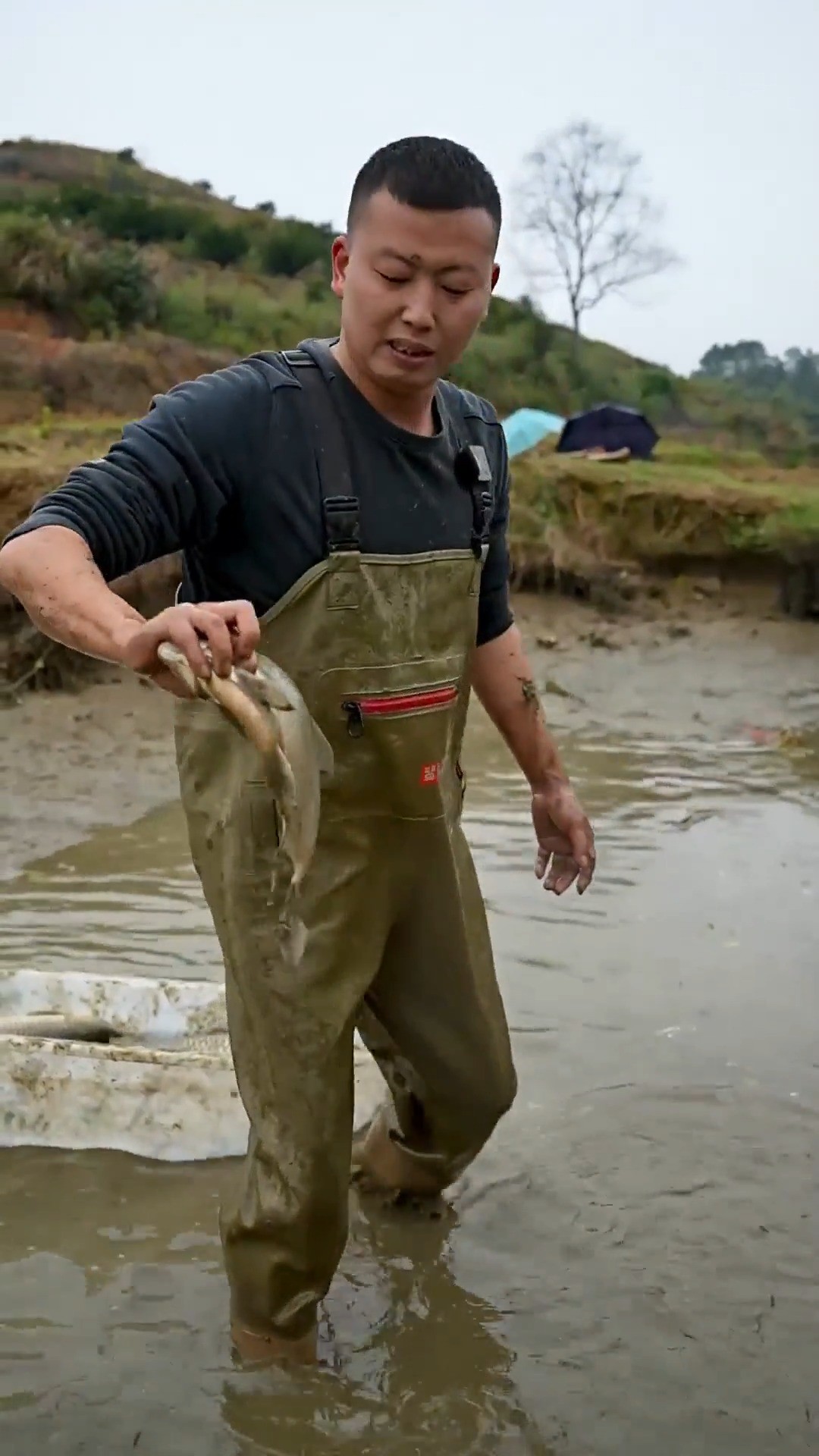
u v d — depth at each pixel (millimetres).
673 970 5203
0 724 8336
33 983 4348
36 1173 3723
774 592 13891
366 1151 3600
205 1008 4324
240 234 29344
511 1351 3145
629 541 14336
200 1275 3361
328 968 2814
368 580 2674
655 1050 4551
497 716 3455
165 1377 2990
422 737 2791
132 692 9172
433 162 2553
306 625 2680
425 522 2752
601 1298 3338
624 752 8727
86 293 21469
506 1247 3527
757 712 9953
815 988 5066
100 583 2332
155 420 2574
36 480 10727
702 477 15844
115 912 5625
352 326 2672
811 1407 2992
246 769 2721
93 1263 3389
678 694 10492
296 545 2664
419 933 3010
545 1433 2895
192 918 5590
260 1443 2822
